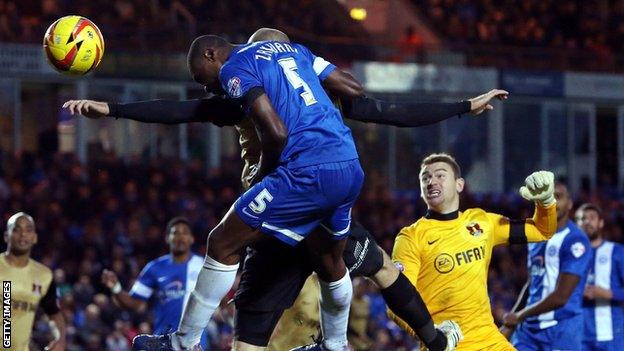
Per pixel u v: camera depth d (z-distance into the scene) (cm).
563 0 4869
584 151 4544
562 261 1369
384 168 4219
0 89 3541
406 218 3506
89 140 3666
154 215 3041
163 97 3766
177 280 1645
